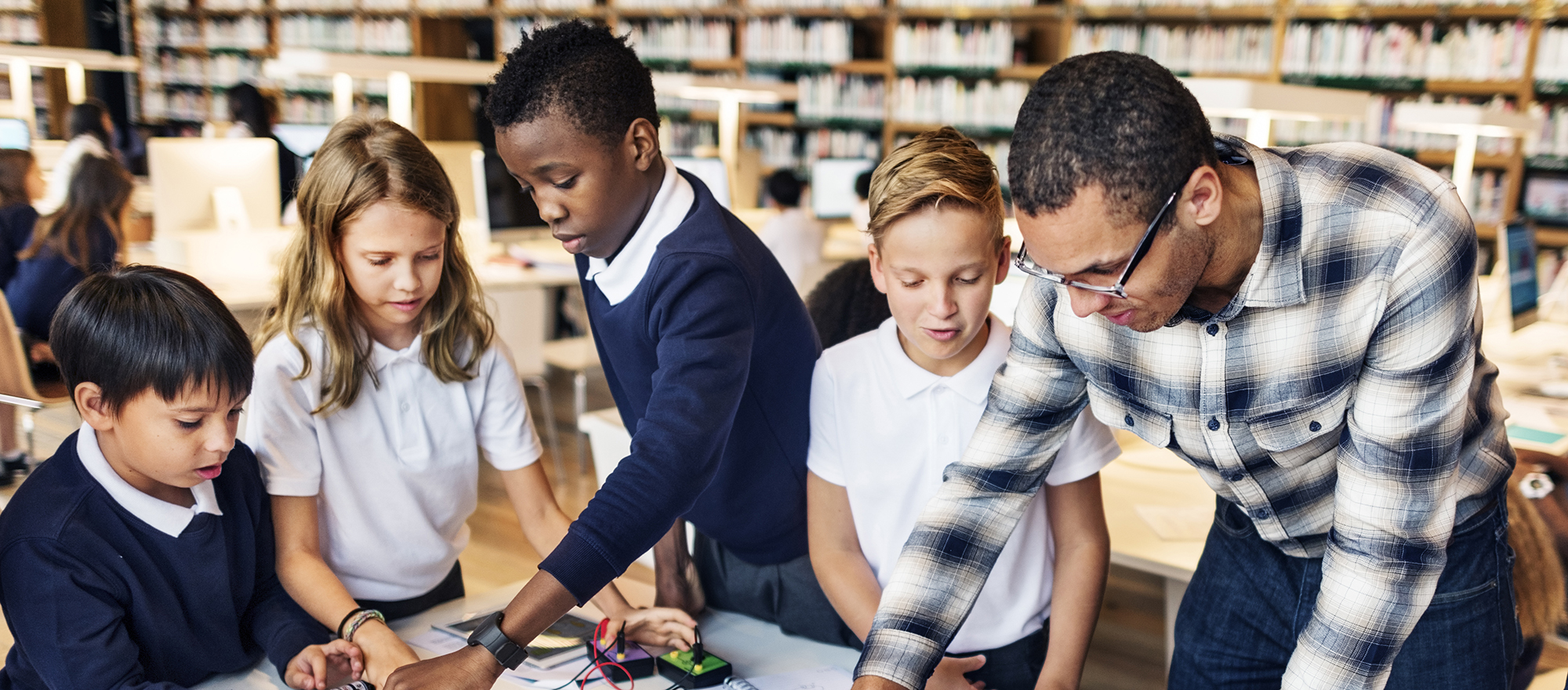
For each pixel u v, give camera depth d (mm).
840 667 1350
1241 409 1108
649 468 1130
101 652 1151
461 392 1458
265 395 1327
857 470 1396
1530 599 1500
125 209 3660
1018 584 1389
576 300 5867
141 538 1201
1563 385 2979
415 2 8633
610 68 1160
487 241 4875
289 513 1356
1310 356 1045
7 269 3662
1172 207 869
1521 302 3631
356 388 1354
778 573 1479
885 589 1217
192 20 10188
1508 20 5352
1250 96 2510
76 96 6434
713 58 7812
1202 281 993
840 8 7227
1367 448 1054
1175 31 6227
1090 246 882
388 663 1257
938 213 1182
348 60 4055
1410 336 990
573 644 1372
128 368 1117
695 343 1207
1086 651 1332
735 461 1393
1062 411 1242
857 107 7352
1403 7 5531
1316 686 1085
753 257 1323
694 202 1300
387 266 1297
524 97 1134
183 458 1166
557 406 5188
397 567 1457
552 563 1092
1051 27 6777
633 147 1213
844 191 6777
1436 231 969
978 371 1358
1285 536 1271
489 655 1057
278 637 1300
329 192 1271
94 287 1148
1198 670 1464
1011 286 2580
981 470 1228
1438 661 1228
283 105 9594
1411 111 4000
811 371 1432
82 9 9414
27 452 4016
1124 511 2027
